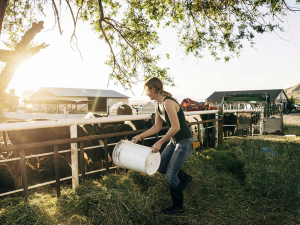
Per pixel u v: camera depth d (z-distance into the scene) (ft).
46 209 7.74
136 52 15.48
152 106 38.70
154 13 15.34
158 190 9.95
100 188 8.93
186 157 8.53
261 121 28.96
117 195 8.43
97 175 12.23
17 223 6.82
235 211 8.97
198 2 14.32
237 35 13.79
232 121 26.50
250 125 26.94
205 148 17.08
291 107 123.03
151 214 8.43
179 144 8.46
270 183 10.86
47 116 59.62
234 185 11.21
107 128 13.25
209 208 9.19
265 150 15.14
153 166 8.18
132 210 8.20
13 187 10.55
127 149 8.41
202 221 8.27
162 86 8.45
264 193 10.42
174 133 7.98
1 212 7.25
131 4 16.03
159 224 8.07
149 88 8.40
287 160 13.16
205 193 10.41
